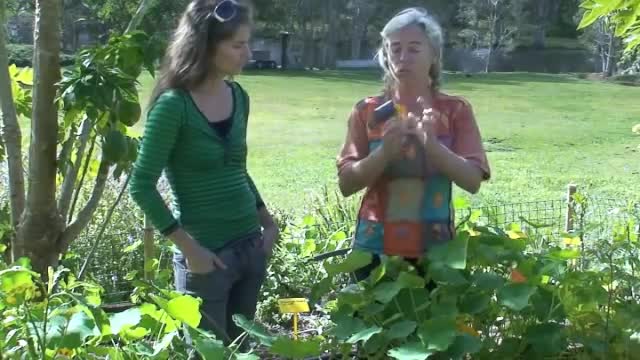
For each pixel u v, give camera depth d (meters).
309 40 65.56
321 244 5.45
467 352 2.64
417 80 3.12
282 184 13.69
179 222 3.06
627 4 3.17
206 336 2.46
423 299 2.81
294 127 24.11
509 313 2.96
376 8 65.69
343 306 2.85
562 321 3.02
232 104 3.10
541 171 15.90
